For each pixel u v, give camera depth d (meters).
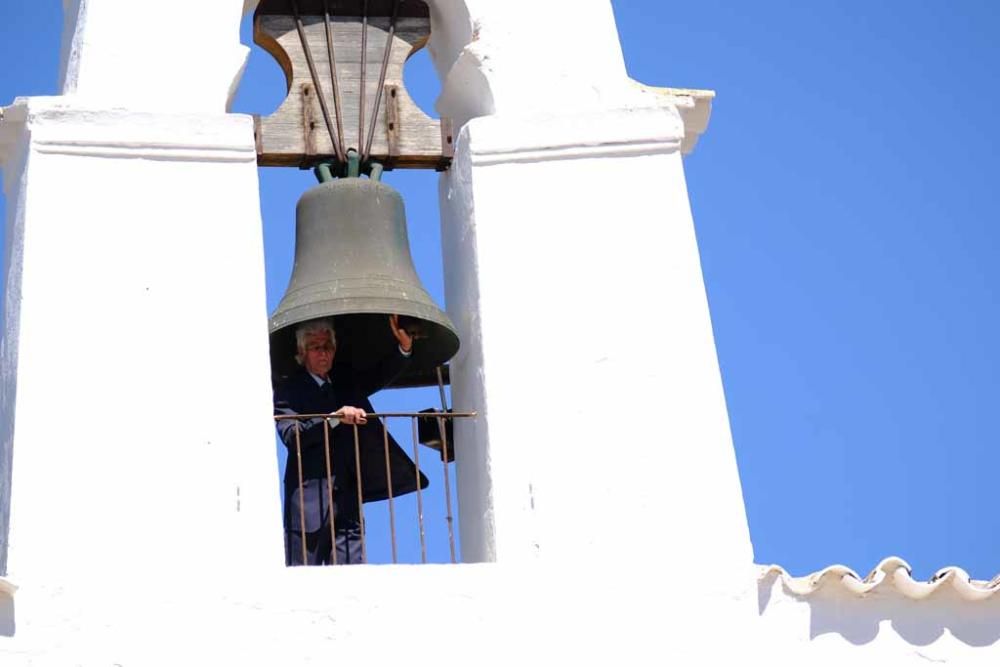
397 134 15.43
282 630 13.34
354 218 15.09
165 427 13.89
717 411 14.32
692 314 14.59
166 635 13.23
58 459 13.69
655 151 15.07
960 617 13.75
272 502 13.80
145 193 14.50
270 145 15.20
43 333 13.98
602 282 14.65
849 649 13.63
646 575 13.77
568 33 15.51
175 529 13.62
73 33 15.34
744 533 13.97
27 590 13.20
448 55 15.97
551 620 13.58
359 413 14.62
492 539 13.98
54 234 14.27
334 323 15.05
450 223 15.38
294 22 15.61
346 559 14.62
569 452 14.16
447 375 15.42
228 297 14.33
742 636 13.63
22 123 14.77
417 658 13.37
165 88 14.85
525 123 15.05
